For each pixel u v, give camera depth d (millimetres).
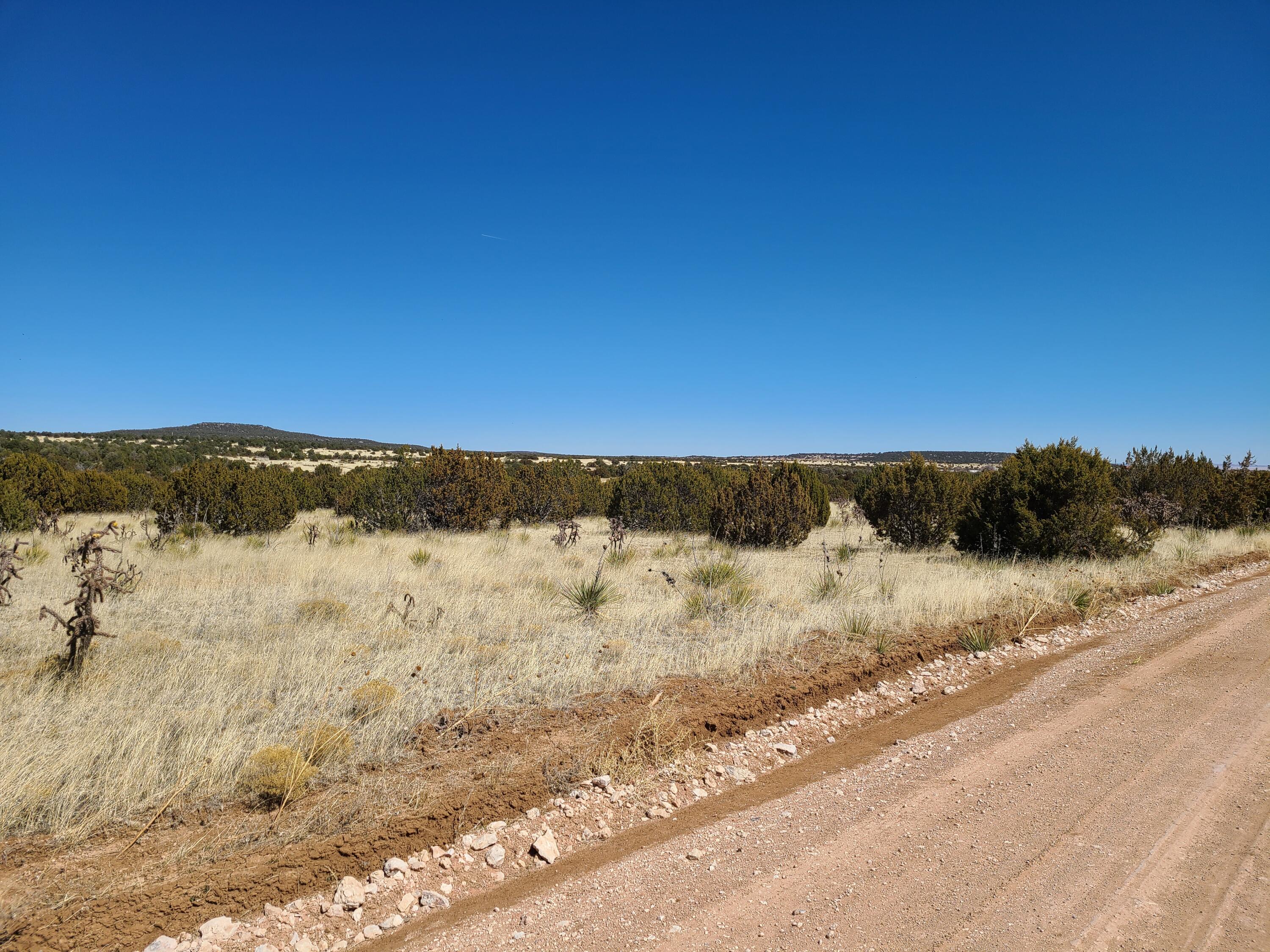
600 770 4605
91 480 25906
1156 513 20141
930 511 18469
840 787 4672
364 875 3477
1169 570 13391
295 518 22328
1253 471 23344
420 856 3623
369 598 9266
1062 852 3666
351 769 4262
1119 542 14484
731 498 19156
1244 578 13438
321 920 3146
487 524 21719
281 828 3619
